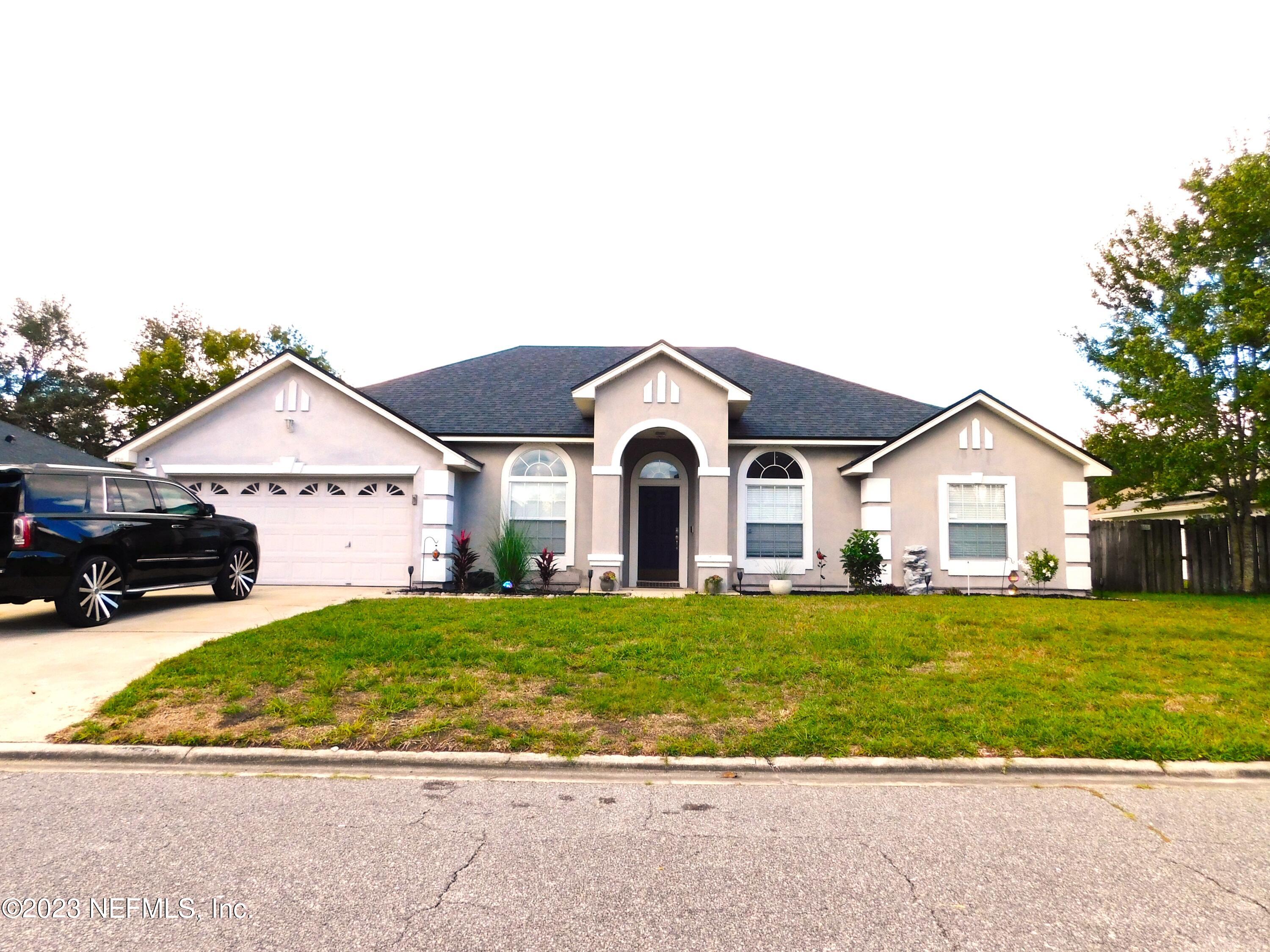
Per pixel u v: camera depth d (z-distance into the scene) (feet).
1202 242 54.80
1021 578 50.39
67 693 22.40
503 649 27.55
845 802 16.16
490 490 53.42
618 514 48.98
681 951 10.12
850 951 10.18
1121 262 58.90
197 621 33.09
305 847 13.37
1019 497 50.83
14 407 129.49
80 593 31.22
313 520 50.03
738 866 12.82
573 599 39.63
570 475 53.26
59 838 13.65
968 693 22.98
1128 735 19.76
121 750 18.49
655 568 55.98
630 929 10.66
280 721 20.21
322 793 16.31
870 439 52.80
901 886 12.15
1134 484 58.70
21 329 133.49
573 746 19.08
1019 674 25.03
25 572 29.32
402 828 14.34
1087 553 50.24
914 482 50.88
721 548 48.60
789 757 18.66
